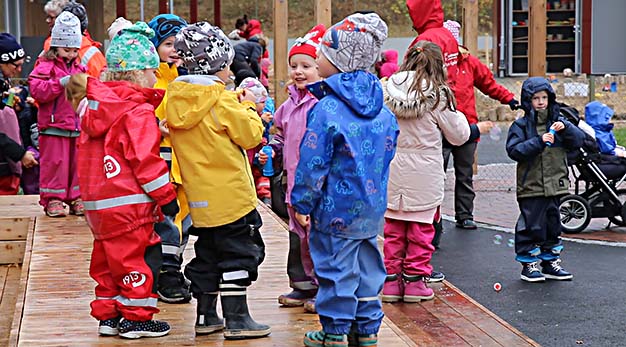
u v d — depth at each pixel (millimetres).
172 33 6191
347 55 4957
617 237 10672
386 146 5062
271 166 6355
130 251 5051
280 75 13172
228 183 5055
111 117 4941
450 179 15625
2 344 6527
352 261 4965
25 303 5992
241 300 5227
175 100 5004
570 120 8750
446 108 7113
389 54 13859
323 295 4953
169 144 5922
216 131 5004
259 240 5230
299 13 26938
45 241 8102
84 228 8703
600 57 29891
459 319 6969
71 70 8875
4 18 20000
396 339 5324
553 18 30531
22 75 18062
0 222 9172
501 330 6676
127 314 5141
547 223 8414
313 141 4879
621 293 8016
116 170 4953
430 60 7137
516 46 30797
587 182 11047
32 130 11180
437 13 10430
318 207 4949
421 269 7379
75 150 9219
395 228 7379
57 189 9219
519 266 9117
